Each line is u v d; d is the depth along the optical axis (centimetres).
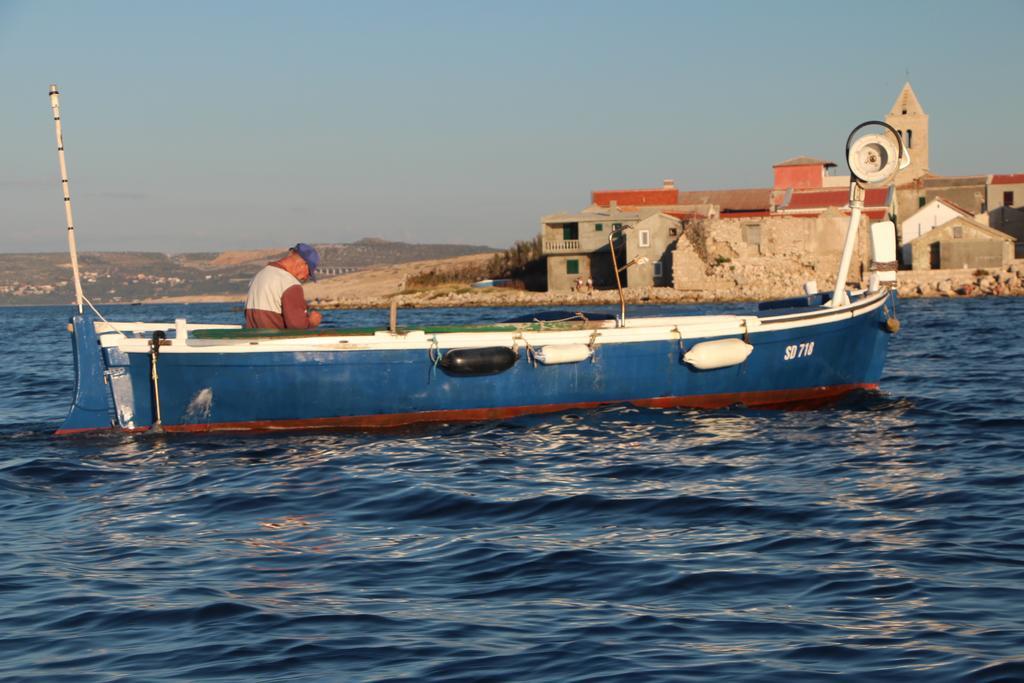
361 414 1283
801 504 839
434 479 972
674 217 7056
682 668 496
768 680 478
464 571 673
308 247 1341
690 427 1263
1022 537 719
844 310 1484
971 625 542
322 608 600
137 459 1117
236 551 736
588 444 1160
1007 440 1122
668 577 648
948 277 6569
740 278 6719
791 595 606
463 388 1304
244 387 1256
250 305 1323
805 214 7100
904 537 728
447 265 14100
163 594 633
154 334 1271
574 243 7275
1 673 509
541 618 577
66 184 1304
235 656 525
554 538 751
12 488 978
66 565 705
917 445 1111
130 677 500
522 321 1516
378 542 754
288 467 1052
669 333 1372
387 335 1279
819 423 1286
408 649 530
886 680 473
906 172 8800
